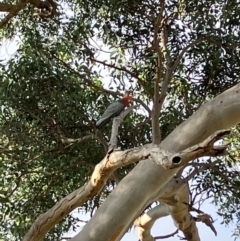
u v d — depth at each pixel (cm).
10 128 673
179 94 743
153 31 704
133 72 710
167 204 632
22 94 636
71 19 694
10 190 729
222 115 454
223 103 459
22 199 745
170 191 589
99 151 691
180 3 686
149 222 701
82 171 716
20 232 724
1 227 772
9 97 637
